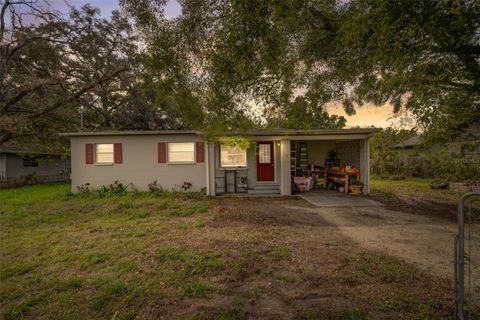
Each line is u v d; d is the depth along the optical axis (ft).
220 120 19.20
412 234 17.44
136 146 37.96
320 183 40.32
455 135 19.38
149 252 14.60
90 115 62.18
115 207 27.20
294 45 14.71
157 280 11.32
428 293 9.77
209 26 13.53
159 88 17.72
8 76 44.83
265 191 35.94
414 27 9.54
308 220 21.43
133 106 61.87
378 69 14.92
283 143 34.53
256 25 11.84
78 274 12.23
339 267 12.22
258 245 15.46
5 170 55.16
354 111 21.44
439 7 8.91
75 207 28.02
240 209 25.98
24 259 14.15
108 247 15.60
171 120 68.44
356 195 33.68
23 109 48.57
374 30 10.25
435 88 17.11
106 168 37.99
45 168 65.92
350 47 13.52
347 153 39.93
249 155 37.22
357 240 16.30
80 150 38.11
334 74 16.85
